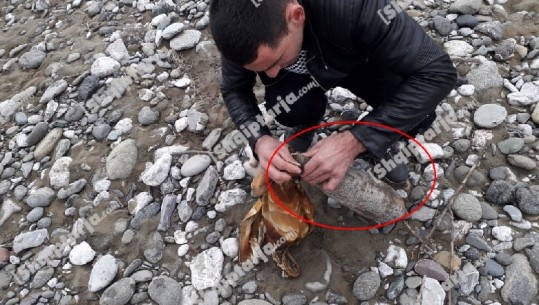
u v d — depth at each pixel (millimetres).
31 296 2482
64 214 2775
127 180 2836
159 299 2346
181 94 3227
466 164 2635
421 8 3461
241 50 1637
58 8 4152
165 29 3510
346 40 1838
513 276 2203
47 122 3230
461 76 2998
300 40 1795
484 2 3424
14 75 3674
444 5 3439
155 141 2994
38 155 3070
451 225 2406
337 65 2018
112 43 3586
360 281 2256
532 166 2533
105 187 2814
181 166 2824
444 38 3236
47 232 2711
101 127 3082
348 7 1730
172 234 2586
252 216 2293
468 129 2756
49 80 3504
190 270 2455
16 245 2672
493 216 2410
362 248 2379
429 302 2156
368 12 1725
